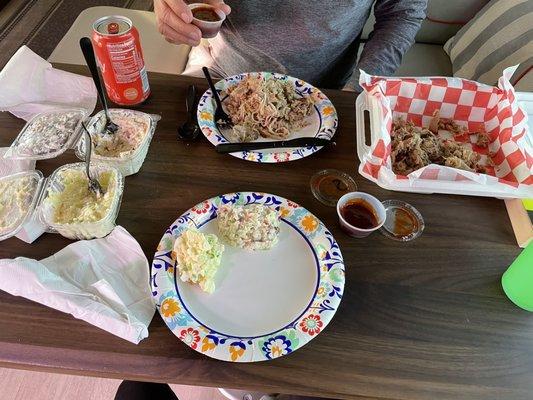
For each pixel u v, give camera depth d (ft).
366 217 2.72
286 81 3.56
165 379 2.06
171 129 3.15
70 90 3.25
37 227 2.47
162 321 2.22
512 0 5.28
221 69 4.60
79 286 2.27
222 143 3.02
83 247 2.39
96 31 2.82
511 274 2.42
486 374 2.17
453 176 2.83
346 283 2.46
